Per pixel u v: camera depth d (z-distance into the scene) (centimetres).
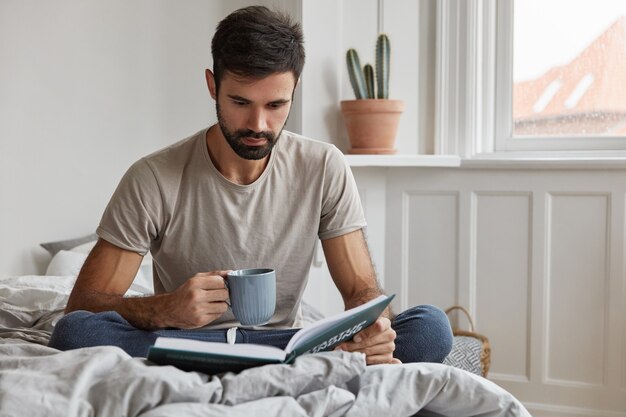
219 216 183
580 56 320
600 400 304
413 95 323
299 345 134
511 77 326
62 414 117
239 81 160
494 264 316
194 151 185
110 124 330
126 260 179
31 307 233
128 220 179
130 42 327
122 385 120
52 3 329
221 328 181
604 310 303
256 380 126
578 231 305
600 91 318
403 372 136
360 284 190
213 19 321
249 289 148
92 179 331
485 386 135
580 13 319
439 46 317
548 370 311
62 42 329
